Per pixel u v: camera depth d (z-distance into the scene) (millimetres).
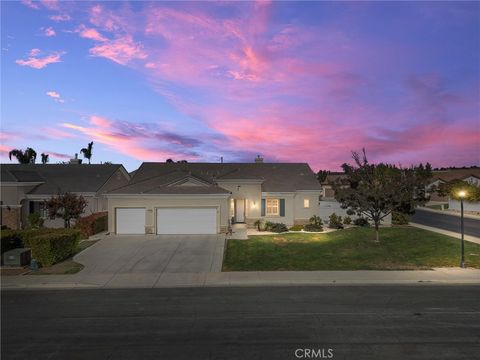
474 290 12852
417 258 17922
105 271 16109
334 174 68312
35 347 8195
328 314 10242
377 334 8766
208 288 13469
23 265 16984
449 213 40469
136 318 10070
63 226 29781
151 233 25812
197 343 8328
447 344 8180
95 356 7711
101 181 32312
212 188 27062
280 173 33688
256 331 9008
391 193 21016
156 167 34281
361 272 15391
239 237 24516
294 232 27094
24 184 29406
